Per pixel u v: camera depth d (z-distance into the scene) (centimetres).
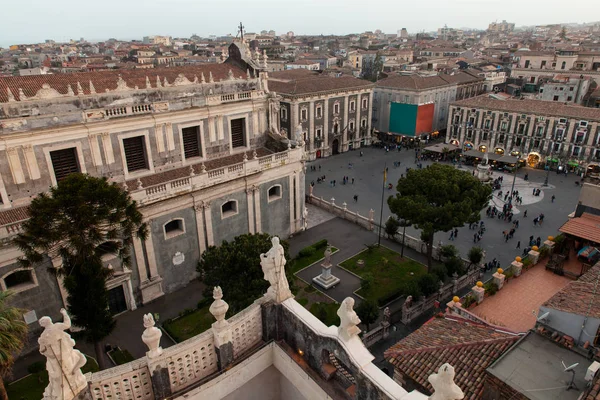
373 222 5847
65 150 3700
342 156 9850
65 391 1138
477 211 4375
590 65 13350
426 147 9619
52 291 3475
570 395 1717
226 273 3064
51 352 1105
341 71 14750
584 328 1989
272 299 1596
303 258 5078
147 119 4103
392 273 4744
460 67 16275
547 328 2123
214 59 19662
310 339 1469
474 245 5541
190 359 1420
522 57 13838
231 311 3128
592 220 3553
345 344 1305
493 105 9375
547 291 2986
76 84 3950
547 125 8625
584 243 3434
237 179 4588
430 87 10519
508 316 2717
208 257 3194
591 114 8162
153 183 4181
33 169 3506
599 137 8025
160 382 1344
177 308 4119
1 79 3678
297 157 5256
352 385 1409
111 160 3966
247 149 5166
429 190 4303
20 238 2353
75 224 2370
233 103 4803
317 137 9394
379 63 17325
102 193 2392
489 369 1877
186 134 4562
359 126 10356
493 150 9562
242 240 3238
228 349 1493
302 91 8731
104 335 2752
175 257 4319
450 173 4444
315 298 4297
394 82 10831
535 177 8356
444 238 5744
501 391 1825
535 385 1778
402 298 4334
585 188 3678
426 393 2027
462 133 9981
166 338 3722
